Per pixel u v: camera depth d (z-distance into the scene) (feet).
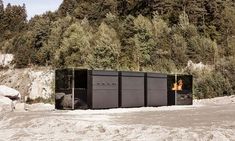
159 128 70.18
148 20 387.75
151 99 139.64
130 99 132.05
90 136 67.72
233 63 300.81
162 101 144.36
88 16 488.02
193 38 347.97
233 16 420.36
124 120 85.81
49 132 73.51
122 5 458.09
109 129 71.56
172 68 312.09
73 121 80.94
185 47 336.49
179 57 327.88
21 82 446.60
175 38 343.87
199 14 390.83
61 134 70.64
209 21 390.83
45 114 101.40
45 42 460.55
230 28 396.37
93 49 323.37
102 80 123.54
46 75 423.64
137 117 93.97
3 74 491.72
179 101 151.43
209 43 346.33
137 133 67.26
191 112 112.37
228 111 115.55
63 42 362.53
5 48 544.62
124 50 347.15
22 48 501.15
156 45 344.08
